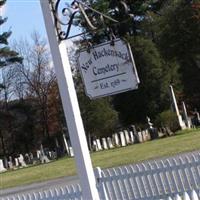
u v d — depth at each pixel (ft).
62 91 40.65
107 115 234.17
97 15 41.19
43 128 306.76
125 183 53.78
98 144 206.28
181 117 213.25
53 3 40.11
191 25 253.85
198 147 104.42
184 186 52.49
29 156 270.05
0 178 154.40
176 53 258.16
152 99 241.14
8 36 269.23
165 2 269.44
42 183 106.83
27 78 313.32
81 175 41.65
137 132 207.72
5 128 309.01
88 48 40.57
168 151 108.68
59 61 40.37
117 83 40.14
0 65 271.90
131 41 240.12
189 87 257.55
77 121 40.70
